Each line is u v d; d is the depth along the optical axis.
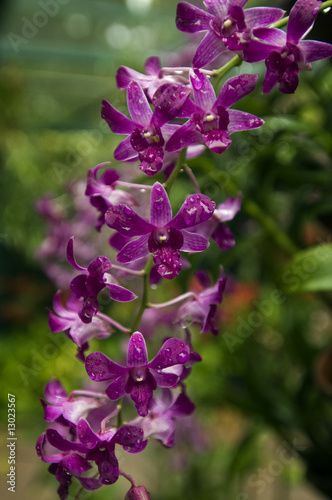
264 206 0.77
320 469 0.78
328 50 0.44
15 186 2.24
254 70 0.91
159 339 1.01
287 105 0.80
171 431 0.46
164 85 0.43
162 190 0.43
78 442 0.44
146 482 1.40
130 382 0.43
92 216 1.14
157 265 0.43
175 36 2.44
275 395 0.86
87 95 3.09
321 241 0.78
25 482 1.50
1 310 2.07
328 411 0.85
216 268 0.76
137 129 0.44
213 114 0.44
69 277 1.34
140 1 2.39
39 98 2.76
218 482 1.25
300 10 0.43
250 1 0.95
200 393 1.00
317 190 0.78
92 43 2.60
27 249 2.19
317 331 1.04
